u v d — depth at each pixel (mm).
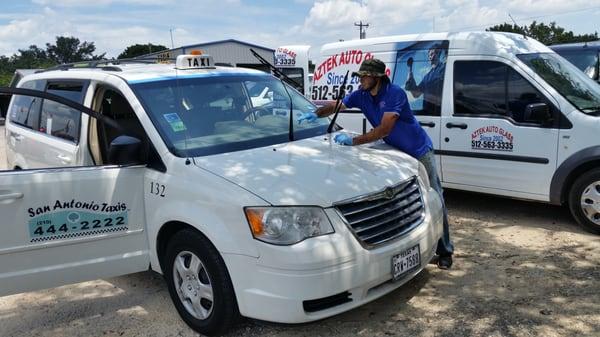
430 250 3787
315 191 3283
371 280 3309
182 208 3475
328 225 3215
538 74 5484
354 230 3283
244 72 4871
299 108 4848
